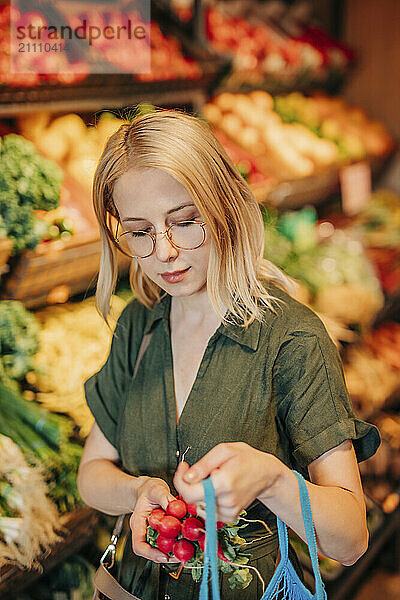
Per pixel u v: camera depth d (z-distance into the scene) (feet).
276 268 4.91
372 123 13.29
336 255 10.64
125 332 5.22
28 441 6.32
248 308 4.58
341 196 12.74
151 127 4.11
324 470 4.36
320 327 4.52
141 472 4.89
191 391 4.63
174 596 4.71
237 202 4.35
